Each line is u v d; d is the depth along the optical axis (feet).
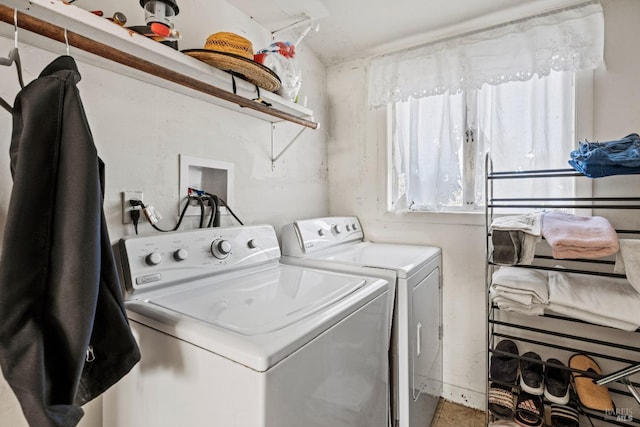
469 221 6.08
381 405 3.86
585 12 4.93
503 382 5.00
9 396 2.97
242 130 5.40
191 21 4.57
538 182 5.55
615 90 4.91
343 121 7.61
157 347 2.80
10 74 2.98
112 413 3.31
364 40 6.69
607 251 3.78
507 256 4.46
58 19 2.64
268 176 5.96
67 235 2.15
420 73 6.31
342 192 7.66
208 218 4.71
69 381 2.11
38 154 2.16
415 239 6.69
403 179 6.79
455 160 6.17
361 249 6.24
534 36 5.25
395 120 6.95
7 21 2.19
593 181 5.07
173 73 3.23
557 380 4.84
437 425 5.57
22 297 2.03
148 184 4.01
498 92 5.77
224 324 2.62
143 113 3.96
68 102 2.29
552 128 5.41
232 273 4.27
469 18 5.83
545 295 4.35
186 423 2.56
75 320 2.10
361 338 3.33
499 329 5.83
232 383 2.25
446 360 6.30
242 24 5.47
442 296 6.33
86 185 2.24
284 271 4.59
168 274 3.59
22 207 2.08
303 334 2.47
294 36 6.41
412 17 5.90
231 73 3.94
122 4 3.77
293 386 2.36
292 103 5.03
